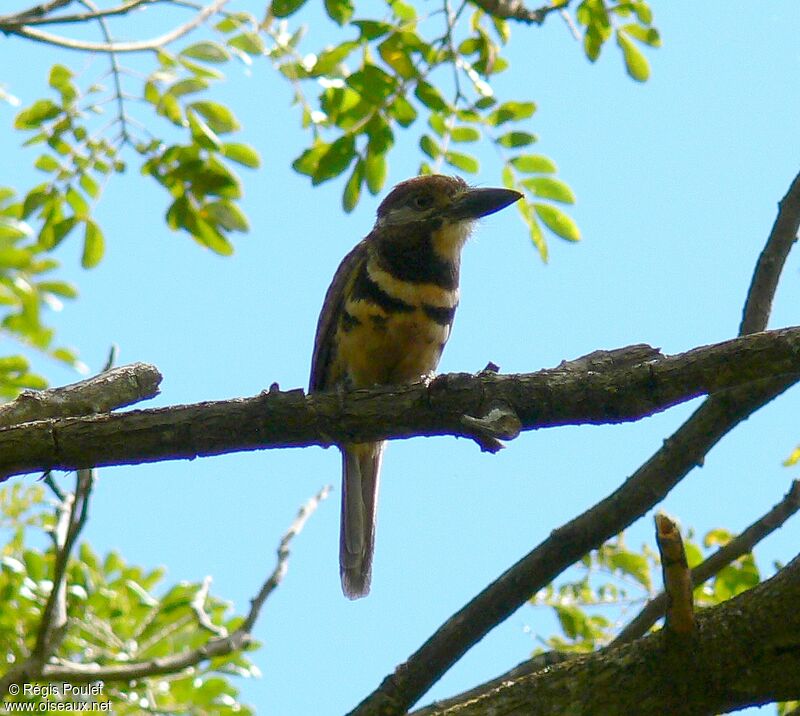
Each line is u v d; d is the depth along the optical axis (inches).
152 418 293.1
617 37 479.2
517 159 480.4
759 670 265.6
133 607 461.4
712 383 271.6
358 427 292.5
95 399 332.5
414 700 340.2
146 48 464.1
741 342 270.2
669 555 254.2
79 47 450.0
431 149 476.1
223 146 484.1
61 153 485.4
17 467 291.6
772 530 365.7
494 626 344.8
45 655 391.9
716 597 400.2
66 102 482.9
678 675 267.6
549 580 344.8
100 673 398.0
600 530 343.0
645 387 275.6
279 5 442.3
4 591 455.2
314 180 463.5
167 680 451.2
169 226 486.9
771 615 265.6
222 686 456.4
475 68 469.7
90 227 491.8
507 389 283.7
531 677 281.4
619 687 271.3
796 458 426.9
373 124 462.3
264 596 413.4
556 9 457.4
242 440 294.8
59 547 406.3
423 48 460.1
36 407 323.6
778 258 356.2
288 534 425.4
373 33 456.8
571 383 280.7
